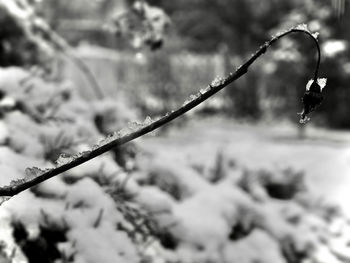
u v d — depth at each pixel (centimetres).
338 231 331
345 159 611
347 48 1038
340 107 1279
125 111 343
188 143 935
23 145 247
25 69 352
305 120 115
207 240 262
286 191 348
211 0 1523
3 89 283
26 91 291
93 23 2144
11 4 373
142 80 1390
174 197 295
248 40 1495
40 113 288
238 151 436
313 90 114
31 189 212
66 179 230
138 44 388
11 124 261
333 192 446
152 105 1323
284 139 1085
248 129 1286
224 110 1472
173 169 308
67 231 204
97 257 199
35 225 197
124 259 205
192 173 315
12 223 192
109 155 292
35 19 395
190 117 1311
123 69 1416
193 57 1552
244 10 1480
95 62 1429
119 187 239
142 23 380
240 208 296
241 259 269
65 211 209
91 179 228
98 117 331
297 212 325
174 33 1493
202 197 293
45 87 303
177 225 260
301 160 643
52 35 407
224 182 322
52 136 265
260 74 1445
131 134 119
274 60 1191
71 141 267
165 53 1405
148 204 249
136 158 310
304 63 1117
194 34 1562
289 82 1277
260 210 303
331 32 1033
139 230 230
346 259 299
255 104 1450
